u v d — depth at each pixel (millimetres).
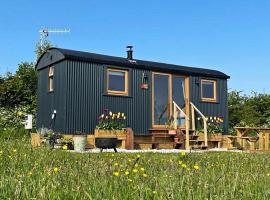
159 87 16781
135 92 16000
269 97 26281
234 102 26422
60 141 13312
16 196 3109
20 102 23422
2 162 5832
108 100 15234
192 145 16750
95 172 4547
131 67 15914
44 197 3098
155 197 3266
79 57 14617
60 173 4398
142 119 16078
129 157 8344
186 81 17672
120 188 3541
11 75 24406
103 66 15195
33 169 4793
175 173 4805
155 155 9773
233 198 3543
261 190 4055
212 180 4301
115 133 15016
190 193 3398
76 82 14562
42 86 16672
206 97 18266
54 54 15414
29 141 9484
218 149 16859
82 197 3184
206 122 17281
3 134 12055
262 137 16266
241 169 6793
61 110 14602
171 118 17047
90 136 14547
